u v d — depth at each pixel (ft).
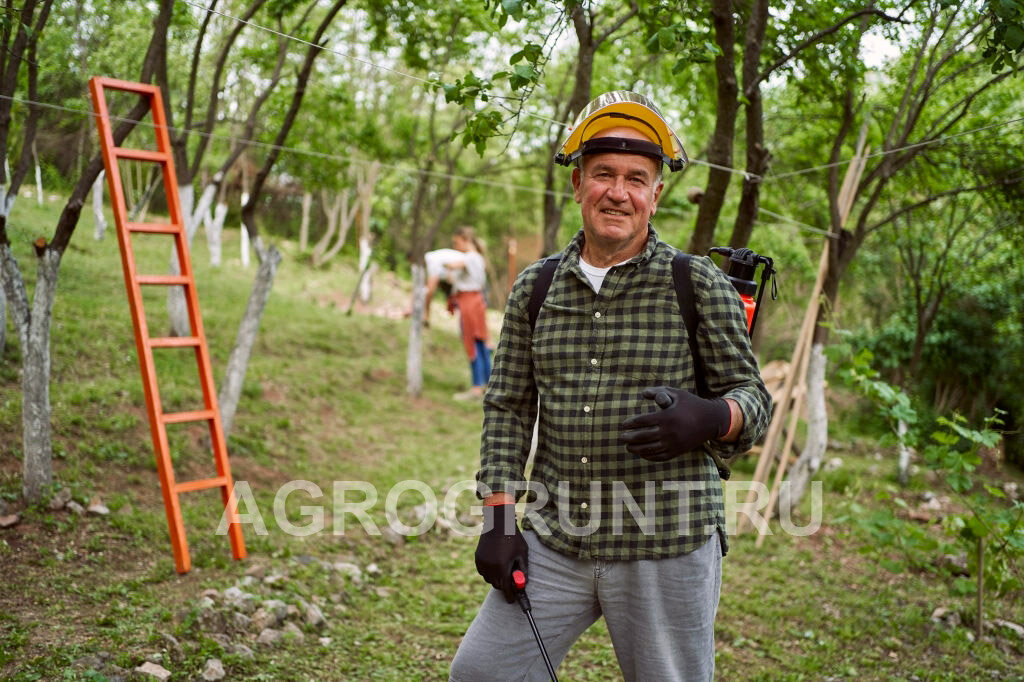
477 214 87.04
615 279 6.61
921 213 25.11
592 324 6.67
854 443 31.99
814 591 15.78
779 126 22.40
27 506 14.07
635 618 6.66
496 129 11.97
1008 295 33.17
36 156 17.69
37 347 14.26
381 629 12.71
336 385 28.58
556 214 28.78
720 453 6.48
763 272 7.56
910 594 16.15
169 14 14.99
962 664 13.07
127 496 15.70
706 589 6.61
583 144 6.63
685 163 7.06
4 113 14.98
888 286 37.09
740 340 6.50
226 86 24.23
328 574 14.12
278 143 19.30
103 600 11.77
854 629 14.11
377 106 34.86
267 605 12.03
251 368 26.45
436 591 14.51
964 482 14.20
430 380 34.50
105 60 17.07
